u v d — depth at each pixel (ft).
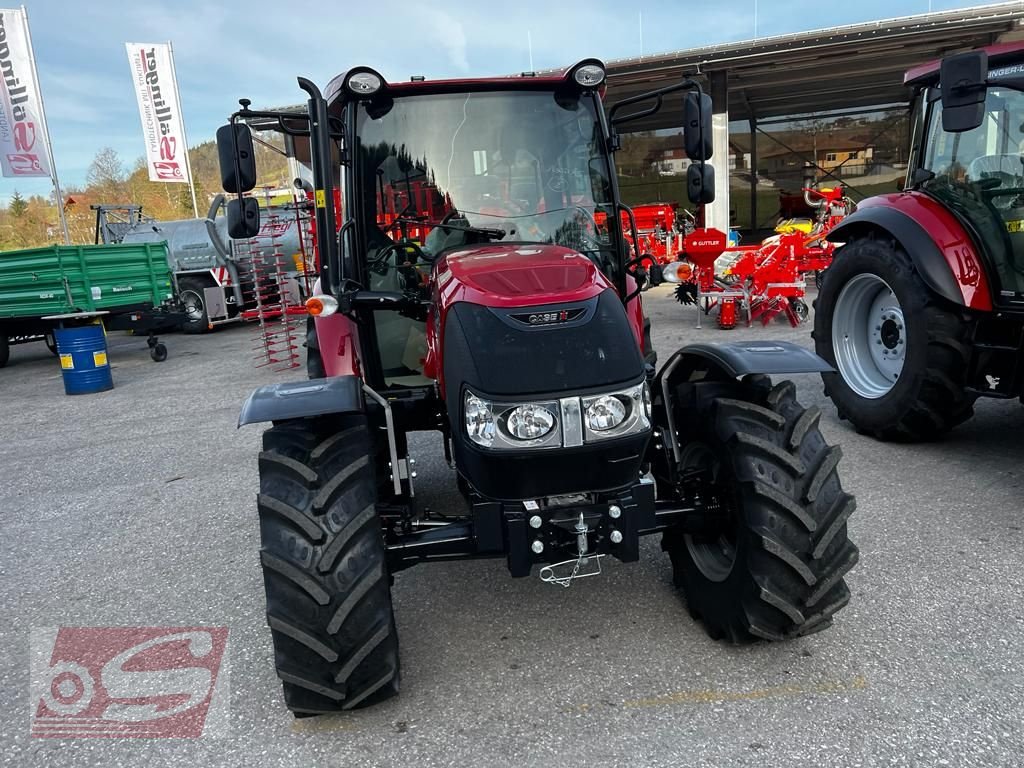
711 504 9.35
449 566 12.19
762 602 8.63
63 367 29.50
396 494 9.51
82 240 179.32
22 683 9.78
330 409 8.20
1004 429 17.26
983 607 9.99
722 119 50.24
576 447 8.07
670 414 10.37
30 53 51.44
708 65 47.44
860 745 7.61
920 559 11.36
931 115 16.22
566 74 11.23
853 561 8.56
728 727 8.00
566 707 8.51
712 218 51.08
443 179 11.28
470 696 8.83
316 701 8.21
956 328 14.82
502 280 9.01
